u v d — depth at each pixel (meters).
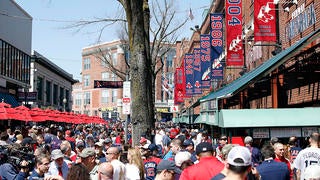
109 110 100.88
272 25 18.88
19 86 47.25
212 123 16.23
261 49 24.25
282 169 7.86
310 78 17.23
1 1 39.88
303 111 13.95
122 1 18.03
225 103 22.88
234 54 22.05
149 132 17.27
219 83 34.41
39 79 61.72
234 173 4.58
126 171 7.87
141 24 17.41
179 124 49.12
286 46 20.66
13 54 44.50
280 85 19.67
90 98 106.81
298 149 11.38
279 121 13.82
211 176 6.37
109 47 89.69
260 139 13.98
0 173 8.79
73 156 11.50
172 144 10.10
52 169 8.59
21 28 47.88
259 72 15.62
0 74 39.47
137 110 17.28
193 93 38.66
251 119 13.80
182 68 47.12
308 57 16.14
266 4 18.88
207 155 6.66
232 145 7.56
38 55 59.97
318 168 5.22
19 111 23.80
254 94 22.81
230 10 22.20
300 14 18.56
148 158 9.83
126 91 17.44
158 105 91.88
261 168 7.89
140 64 17.38
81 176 5.11
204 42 33.00
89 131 24.84
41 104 62.19
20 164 9.12
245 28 27.98
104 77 100.25
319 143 8.99
